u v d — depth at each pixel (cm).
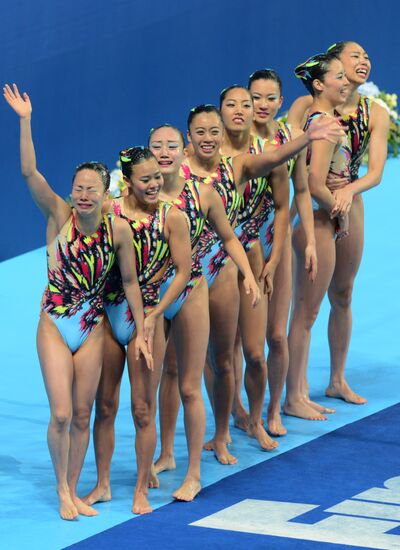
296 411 2469
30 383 2706
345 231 2391
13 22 3622
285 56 4600
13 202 3797
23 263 3775
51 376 1872
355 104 2441
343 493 2012
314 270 2305
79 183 1825
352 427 2397
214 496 2008
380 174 2428
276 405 2362
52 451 1898
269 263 2220
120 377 1972
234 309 2128
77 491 2042
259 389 2272
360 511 1922
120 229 1869
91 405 1928
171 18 4131
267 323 2331
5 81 3634
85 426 1930
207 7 4266
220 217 2012
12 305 3369
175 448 2278
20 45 3653
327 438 2328
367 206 4303
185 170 2092
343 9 4788
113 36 3934
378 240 3925
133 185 1891
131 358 1941
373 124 2442
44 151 3759
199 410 2008
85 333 1900
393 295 3403
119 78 3978
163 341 1956
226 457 2188
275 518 1897
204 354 2016
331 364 2602
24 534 1841
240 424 2395
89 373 1905
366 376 2750
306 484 2061
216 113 2069
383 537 1809
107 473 1995
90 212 1836
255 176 2111
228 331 2134
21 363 2858
